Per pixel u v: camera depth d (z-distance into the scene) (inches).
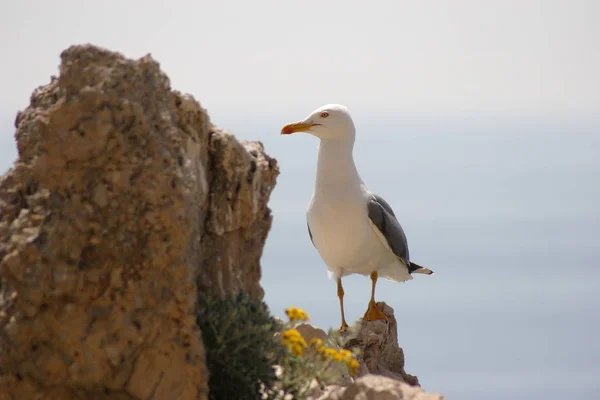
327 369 506.6
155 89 424.8
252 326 432.1
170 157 407.5
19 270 385.1
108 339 391.9
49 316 389.4
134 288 396.2
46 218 393.4
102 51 418.0
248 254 501.4
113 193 398.3
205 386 401.4
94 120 398.3
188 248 412.5
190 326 400.2
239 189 473.1
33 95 463.2
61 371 391.5
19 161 430.9
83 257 394.0
